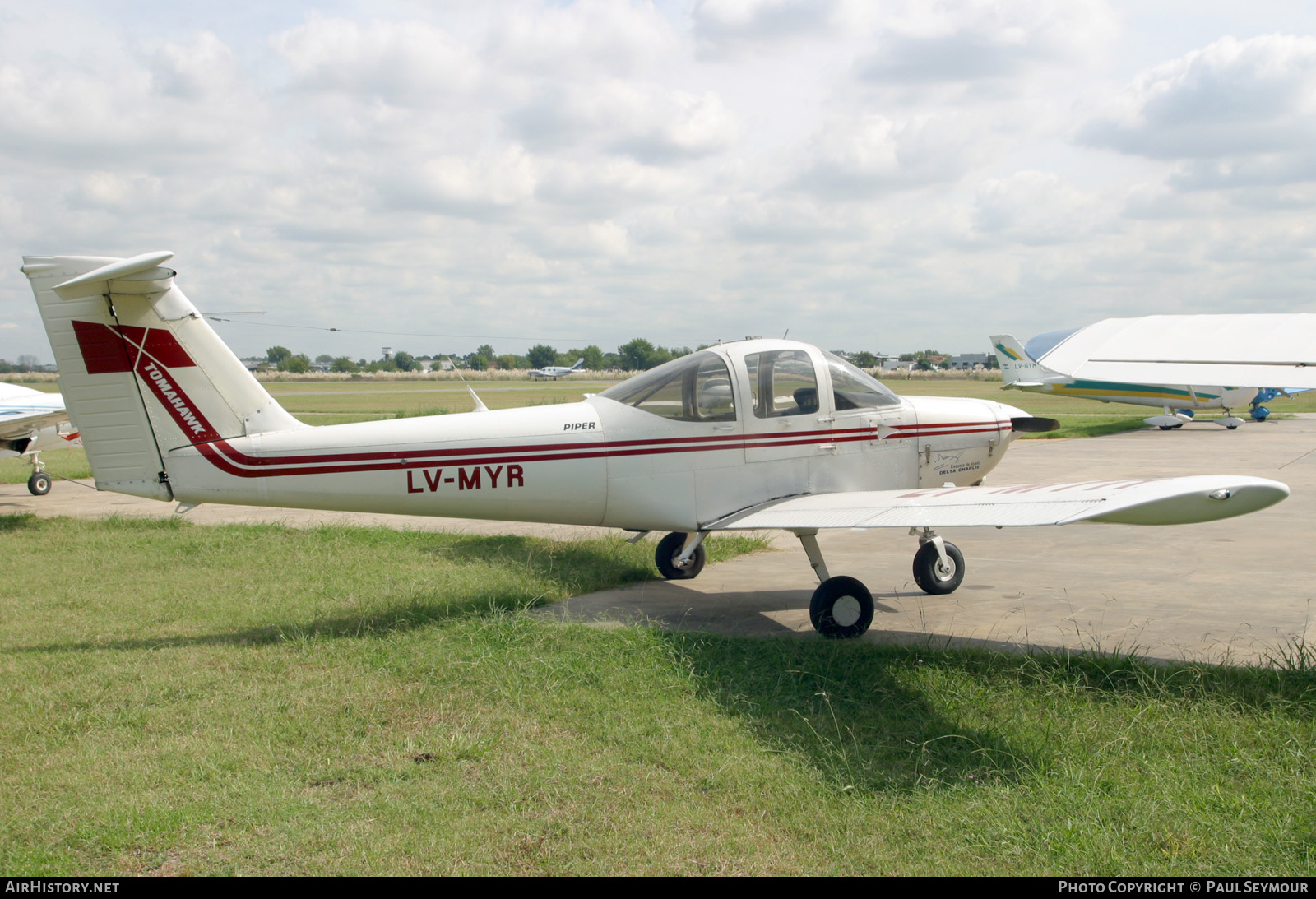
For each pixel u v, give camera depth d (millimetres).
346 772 3605
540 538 9336
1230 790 3332
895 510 5422
